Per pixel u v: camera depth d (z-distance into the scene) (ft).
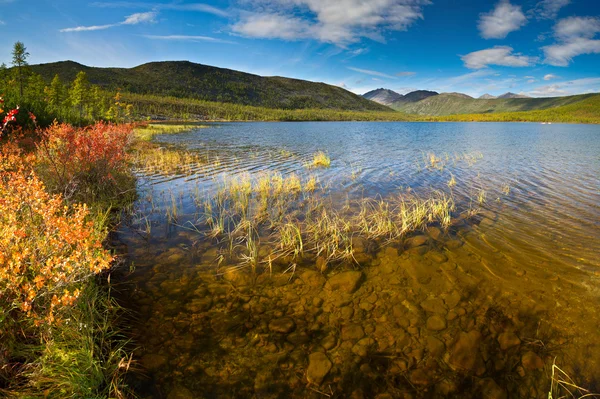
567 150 83.71
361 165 61.11
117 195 35.37
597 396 11.89
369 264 22.16
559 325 15.74
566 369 13.14
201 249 24.45
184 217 31.53
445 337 14.96
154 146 87.04
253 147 90.79
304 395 11.89
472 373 12.98
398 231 27.73
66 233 13.30
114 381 11.84
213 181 46.32
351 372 12.94
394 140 119.34
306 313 16.81
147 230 27.81
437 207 32.30
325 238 26.37
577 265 21.50
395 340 14.78
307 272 21.01
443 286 19.36
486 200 36.83
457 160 66.33
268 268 21.52
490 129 219.20
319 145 98.37
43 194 15.69
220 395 11.76
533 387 12.39
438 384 12.44
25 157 29.96
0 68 147.33
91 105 214.48
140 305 17.11
